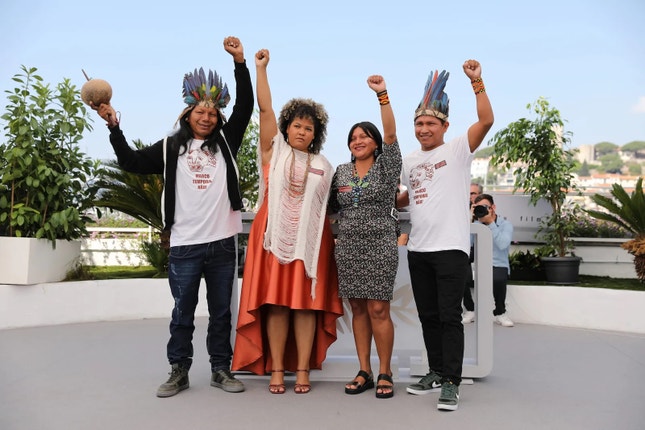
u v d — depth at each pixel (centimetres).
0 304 634
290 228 376
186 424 321
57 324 664
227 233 391
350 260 371
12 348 532
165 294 727
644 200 768
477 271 424
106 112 372
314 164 387
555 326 696
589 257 933
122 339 578
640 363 491
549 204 941
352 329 419
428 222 373
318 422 325
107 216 1155
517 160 940
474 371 421
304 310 386
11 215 640
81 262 727
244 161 1011
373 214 371
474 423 325
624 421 329
